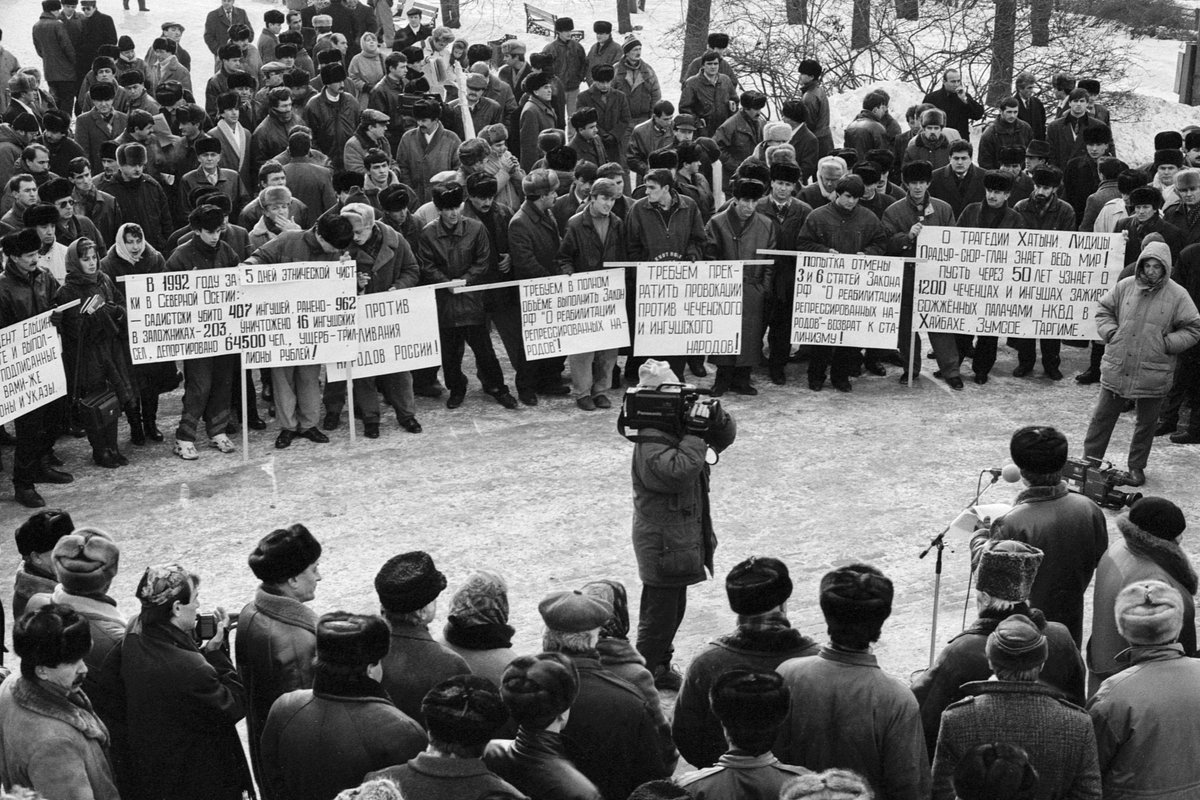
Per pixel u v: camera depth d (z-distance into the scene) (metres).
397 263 11.30
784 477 10.54
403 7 30.80
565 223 12.27
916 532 9.55
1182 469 10.75
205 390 11.05
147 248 10.85
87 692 5.36
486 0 34.62
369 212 11.02
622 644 5.07
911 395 12.47
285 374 11.16
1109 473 7.79
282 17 22.33
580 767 4.82
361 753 4.48
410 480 10.54
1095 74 22.31
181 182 13.50
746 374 12.45
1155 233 11.52
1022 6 22.77
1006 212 12.27
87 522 9.85
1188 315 9.91
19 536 6.00
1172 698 4.85
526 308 11.69
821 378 12.59
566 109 20.23
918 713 4.67
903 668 7.79
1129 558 6.02
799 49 22.28
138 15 31.77
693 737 5.05
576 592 4.89
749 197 11.93
